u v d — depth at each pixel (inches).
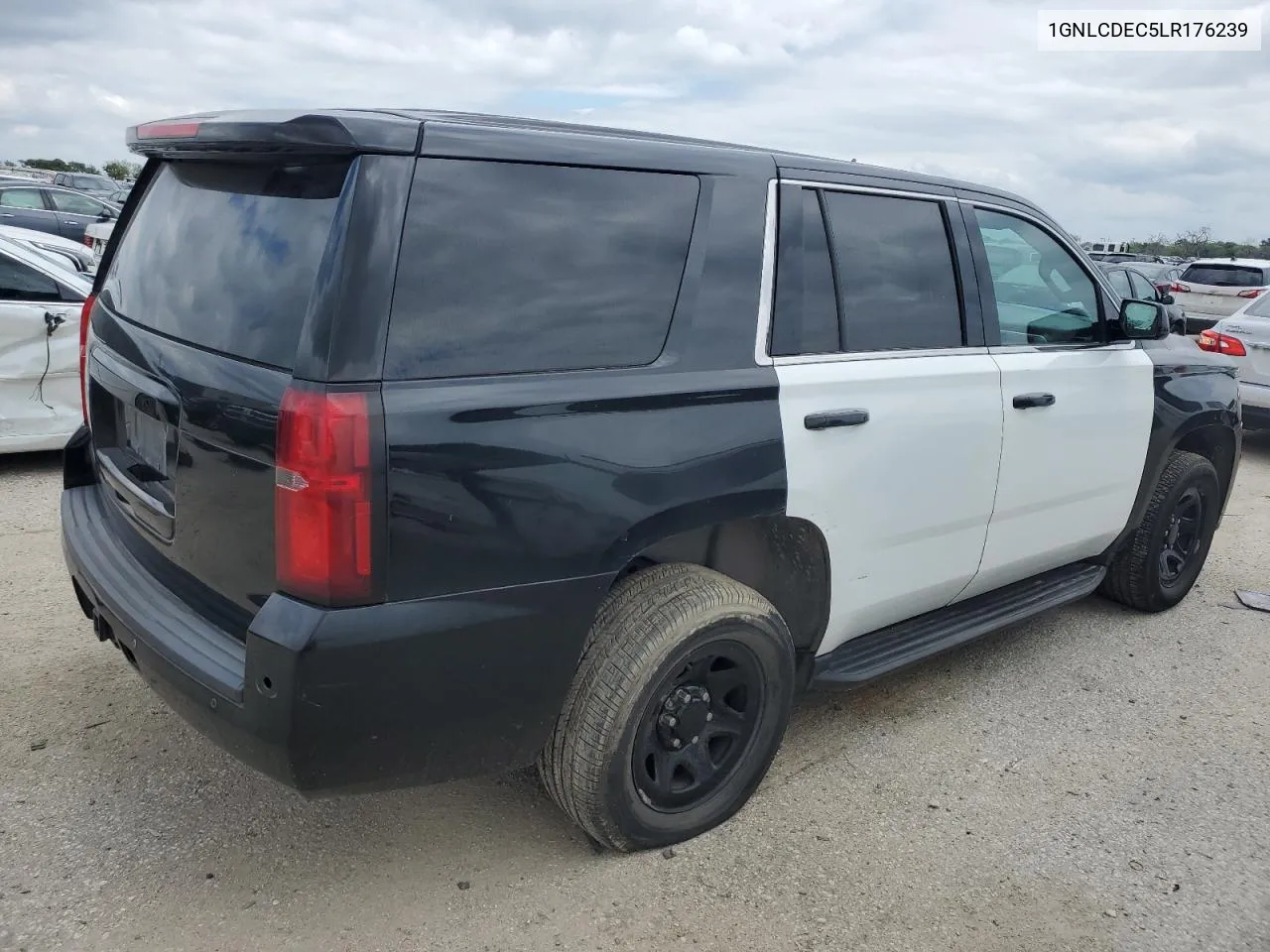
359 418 82.7
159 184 121.3
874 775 134.3
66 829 113.2
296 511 83.4
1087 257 165.9
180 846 111.7
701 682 113.6
